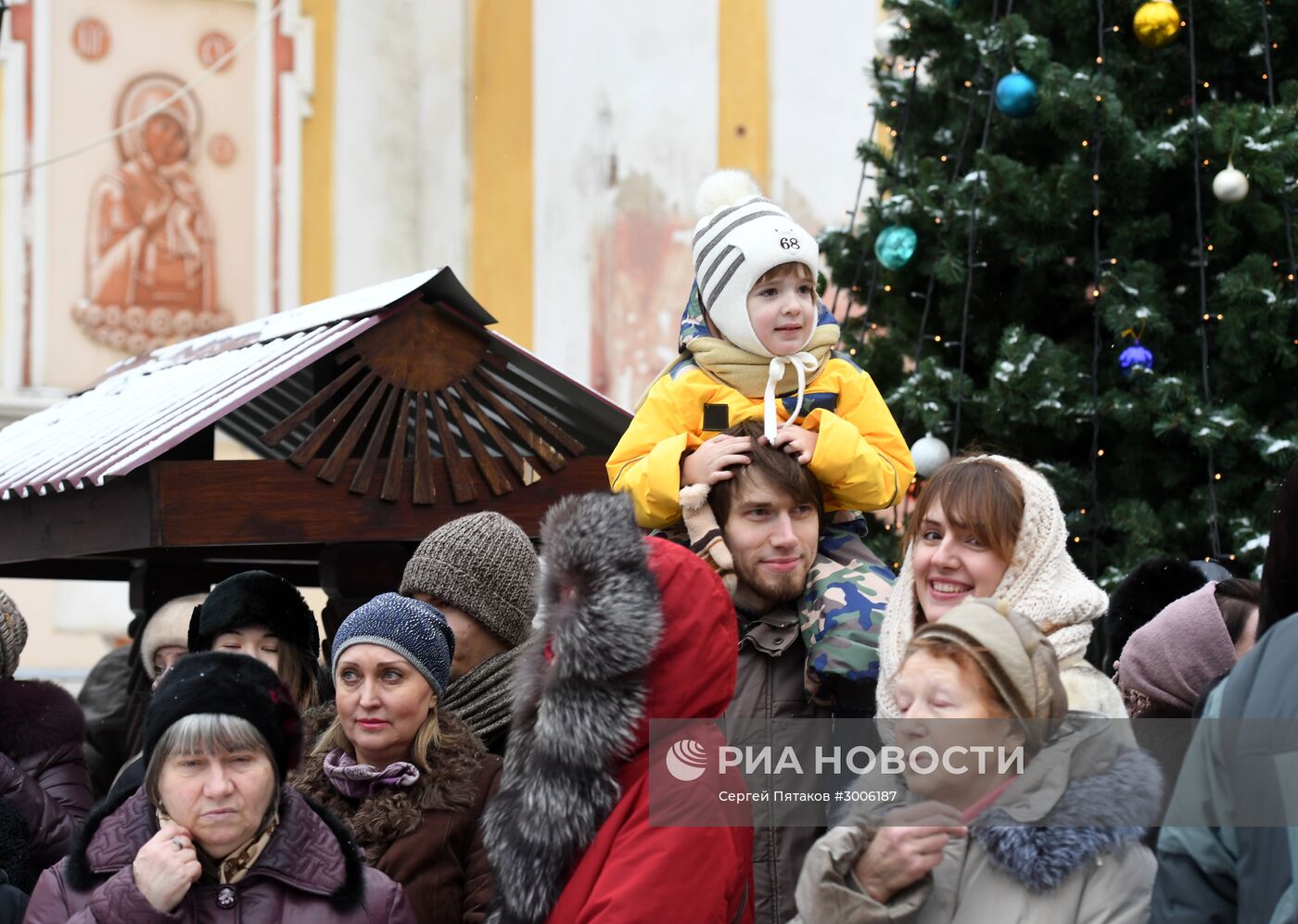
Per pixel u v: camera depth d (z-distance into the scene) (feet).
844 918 11.50
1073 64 27.40
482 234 61.41
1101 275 25.82
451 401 20.25
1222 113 25.43
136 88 57.77
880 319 28.89
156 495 18.39
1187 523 25.43
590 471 20.79
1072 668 12.94
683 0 58.39
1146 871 11.34
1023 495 13.48
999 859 11.33
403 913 13.99
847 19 58.44
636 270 57.98
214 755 13.56
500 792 12.90
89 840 14.07
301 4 61.05
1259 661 11.40
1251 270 25.02
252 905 13.61
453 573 17.42
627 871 11.89
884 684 13.56
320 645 21.66
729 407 16.52
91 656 54.60
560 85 59.98
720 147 57.62
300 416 19.25
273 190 59.82
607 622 12.26
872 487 15.92
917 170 27.55
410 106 63.16
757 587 15.25
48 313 55.88
